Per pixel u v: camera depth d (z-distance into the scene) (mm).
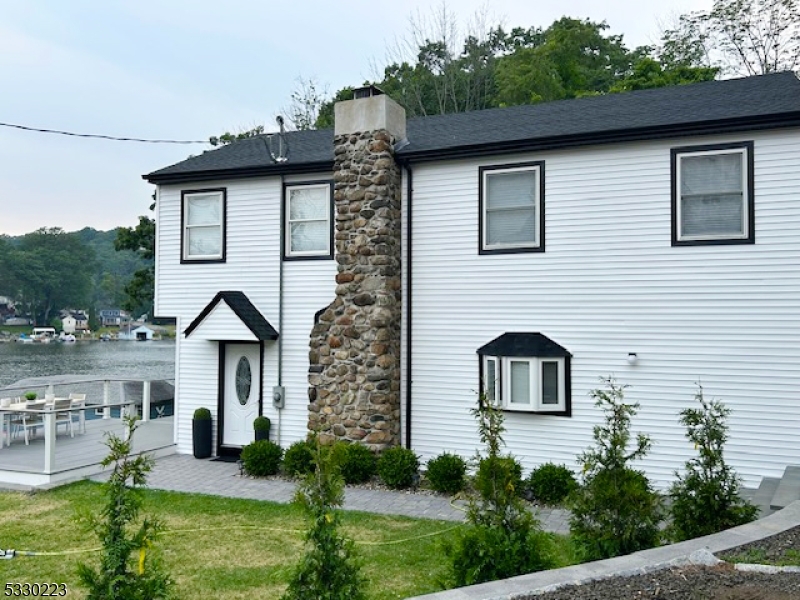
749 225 8680
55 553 6684
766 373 8562
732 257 8781
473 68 32938
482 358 10195
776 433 8484
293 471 10148
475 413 5633
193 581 5832
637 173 9352
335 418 10484
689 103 10219
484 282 10289
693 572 4082
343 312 10602
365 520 7809
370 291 10422
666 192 9172
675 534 5609
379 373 10242
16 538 7219
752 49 25484
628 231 9375
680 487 5820
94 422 15203
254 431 11797
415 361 10703
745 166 8727
